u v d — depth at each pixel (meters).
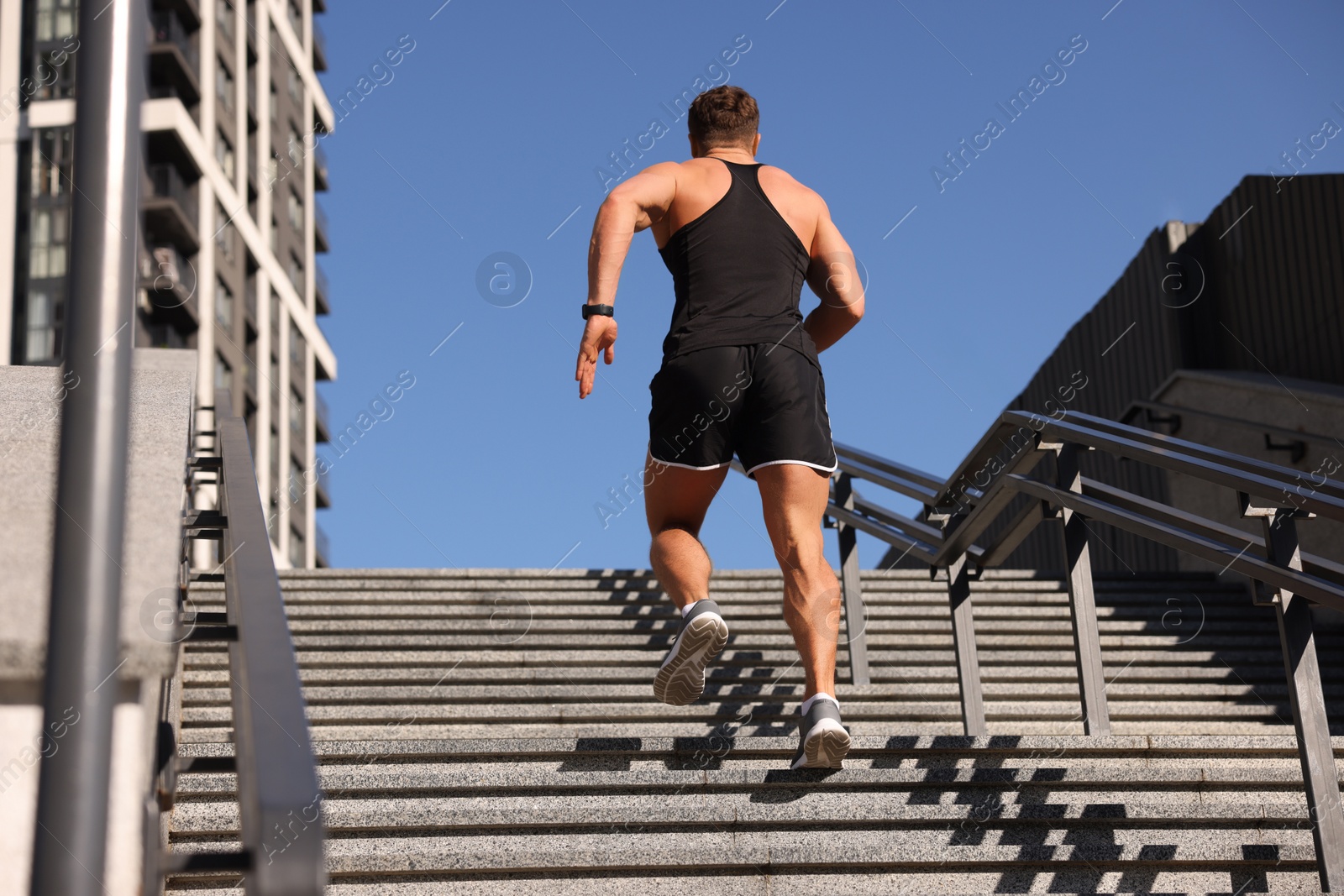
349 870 2.78
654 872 2.84
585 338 3.06
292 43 42.22
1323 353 8.28
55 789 1.07
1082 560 3.76
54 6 32.56
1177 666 5.88
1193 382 9.04
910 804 3.07
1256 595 2.96
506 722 4.61
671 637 5.94
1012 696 5.27
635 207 3.16
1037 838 3.08
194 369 4.37
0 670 1.35
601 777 3.16
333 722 4.55
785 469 3.06
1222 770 3.28
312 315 42.22
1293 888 2.89
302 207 42.22
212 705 4.37
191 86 33.31
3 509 1.84
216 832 2.90
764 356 3.07
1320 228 8.30
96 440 1.15
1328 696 5.49
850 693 5.18
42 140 31.83
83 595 1.11
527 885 2.80
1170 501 9.26
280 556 36.97
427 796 3.12
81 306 1.17
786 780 3.17
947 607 6.52
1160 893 2.87
